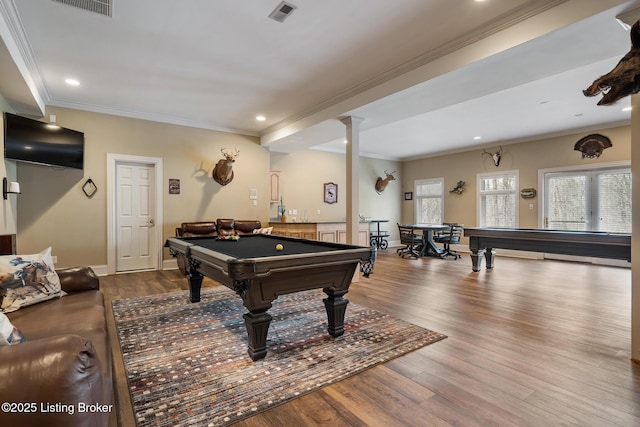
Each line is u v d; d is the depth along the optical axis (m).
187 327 2.96
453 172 8.96
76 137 4.76
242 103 4.88
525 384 2.00
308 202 8.31
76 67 3.66
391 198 10.12
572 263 6.54
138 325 3.01
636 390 1.93
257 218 6.71
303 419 1.69
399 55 3.36
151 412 1.73
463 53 3.01
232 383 2.03
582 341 2.63
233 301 3.77
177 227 5.80
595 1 2.19
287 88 4.28
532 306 3.57
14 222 4.37
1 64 3.05
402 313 3.35
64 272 2.42
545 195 7.20
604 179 6.42
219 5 2.56
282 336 2.76
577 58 2.86
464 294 4.09
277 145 6.75
